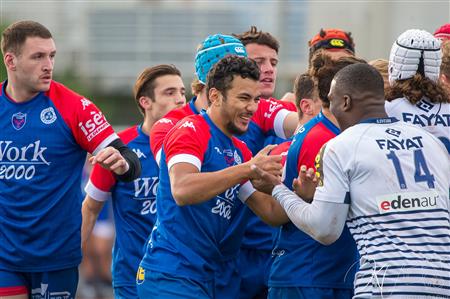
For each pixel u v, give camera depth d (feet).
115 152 63.21
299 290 58.90
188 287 59.11
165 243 60.23
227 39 66.95
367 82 52.95
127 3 255.09
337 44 75.46
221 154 59.47
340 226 52.19
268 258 71.82
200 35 249.34
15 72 65.67
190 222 59.62
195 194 56.24
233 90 58.13
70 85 234.99
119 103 244.83
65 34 250.37
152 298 60.03
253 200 60.23
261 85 75.61
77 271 70.54
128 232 75.25
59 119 66.49
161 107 78.48
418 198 51.01
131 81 245.04
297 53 236.84
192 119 59.67
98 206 76.95
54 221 67.56
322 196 52.11
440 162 52.44
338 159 51.85
